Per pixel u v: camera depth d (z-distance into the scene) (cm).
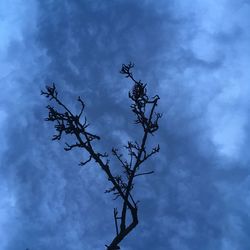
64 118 464
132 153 490
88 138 470
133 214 459
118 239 447
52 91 474
